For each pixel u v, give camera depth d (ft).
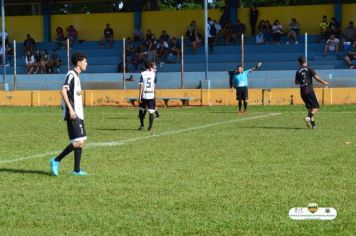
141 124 84.07
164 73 157.28
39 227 31.76
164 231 30.68
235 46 168.14
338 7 168.86
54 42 182.60
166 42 167.63
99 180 44.01
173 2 238.48
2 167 50.55
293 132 77.25
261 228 31.01
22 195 38.96
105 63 171.42
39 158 56.13
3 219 33.22
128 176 45.52
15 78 148.25
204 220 32.53
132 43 175.01
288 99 133.28
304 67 83.10
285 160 52.65
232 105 135.54
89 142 68.69
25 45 175.01
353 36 159.94
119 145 65.51
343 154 55.93
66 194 39.14
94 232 30.68
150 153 58.54
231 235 29.99
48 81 161.99
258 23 173.88
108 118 106.42
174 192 39.47
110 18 183.11
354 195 37.86
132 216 33.58
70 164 51.96
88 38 184.96
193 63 165.37
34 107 139.54
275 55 163.73
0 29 189.57
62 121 101.04
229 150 59.98
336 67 157.58
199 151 59.57
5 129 86.48
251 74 154.20
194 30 170.09
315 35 168.35
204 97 136.98
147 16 180.75
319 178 43.65
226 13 173.47
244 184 41.81
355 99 131.54
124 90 141.69
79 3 204.64
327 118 100.27
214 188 40.57
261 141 67.36
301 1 217.77
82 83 154.10
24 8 211.61
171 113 116.67
